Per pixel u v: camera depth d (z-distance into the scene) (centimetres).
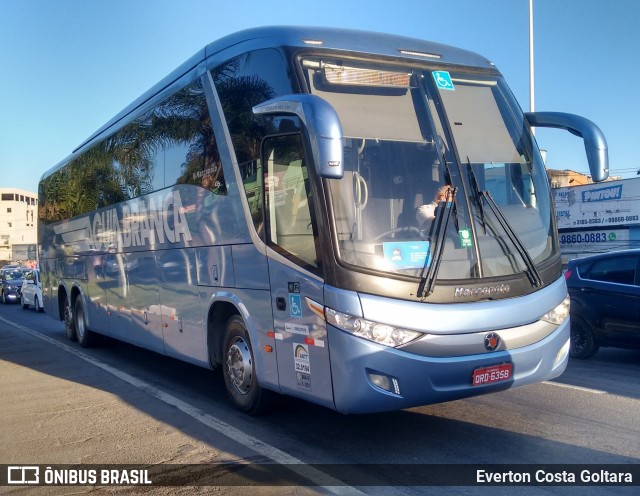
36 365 1138
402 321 524
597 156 646
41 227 1659
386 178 567
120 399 845
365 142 571
